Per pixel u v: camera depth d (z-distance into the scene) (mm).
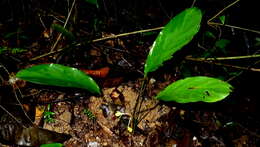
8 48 751
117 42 909
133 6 1077
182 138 702
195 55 882
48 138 612
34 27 867
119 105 721
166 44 568
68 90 706
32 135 604
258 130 761
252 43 1023
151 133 692
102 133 667
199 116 751
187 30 555
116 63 836
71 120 668
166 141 690
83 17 940
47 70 553
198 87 546
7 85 674
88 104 704
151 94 765
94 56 834
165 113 732
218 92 527
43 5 919
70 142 635
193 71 864
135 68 836
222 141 722
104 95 728
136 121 687
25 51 774
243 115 788
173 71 833
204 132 726
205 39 986
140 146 669
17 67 735
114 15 1007
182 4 1197
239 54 980
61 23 892
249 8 1086
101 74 761
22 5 859
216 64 821
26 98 672
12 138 591
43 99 687
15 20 875
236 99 820
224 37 1021
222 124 753
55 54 796
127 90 754
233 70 902
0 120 600
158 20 1106
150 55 583
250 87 864
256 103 823
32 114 647
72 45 747
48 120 648
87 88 569
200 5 1089
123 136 673
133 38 939
